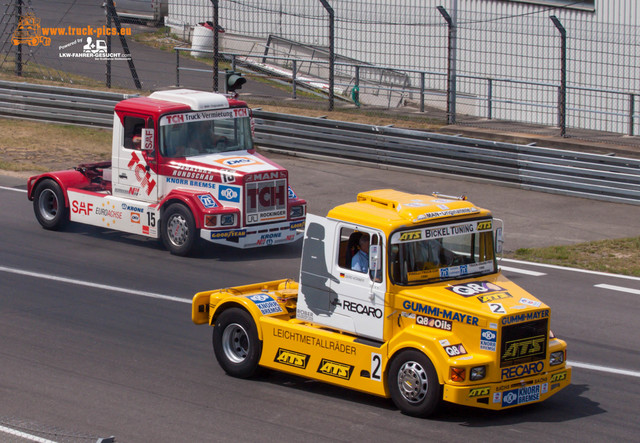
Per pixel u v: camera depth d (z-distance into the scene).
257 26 52.50
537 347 12.52
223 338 14.70
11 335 16.67
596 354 15.90
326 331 13.56
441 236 13.16
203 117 23.92
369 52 43.12
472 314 12.18
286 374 14.80
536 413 13.05
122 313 18.19
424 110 39.34
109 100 38.16
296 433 12.19
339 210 13.52
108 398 13.61
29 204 28.48
